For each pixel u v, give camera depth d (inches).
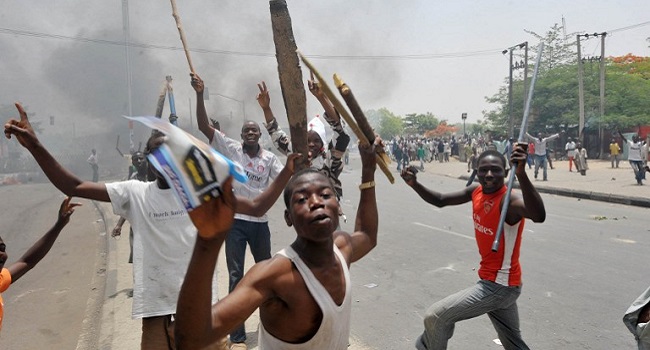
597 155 1157.1
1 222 502.9
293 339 65.8
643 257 277.6
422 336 130.5
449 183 771.4
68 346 190.9
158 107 169.8
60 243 378.3
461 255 290.2
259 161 173.5
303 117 125.7
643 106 1208.2
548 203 517.7
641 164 596.4
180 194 43.6
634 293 216.1
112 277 252.7
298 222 66.1
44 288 264.7
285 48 124.1
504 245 121.0
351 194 618.8
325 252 68.1
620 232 350.0
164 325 122.9
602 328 179.9
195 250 46.8
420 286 233.6
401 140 1073.5
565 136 1286.9
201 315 49.4
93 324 205.6
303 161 125.3
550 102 1333.7
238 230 166.7
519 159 116.0
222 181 43.6
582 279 237.6
